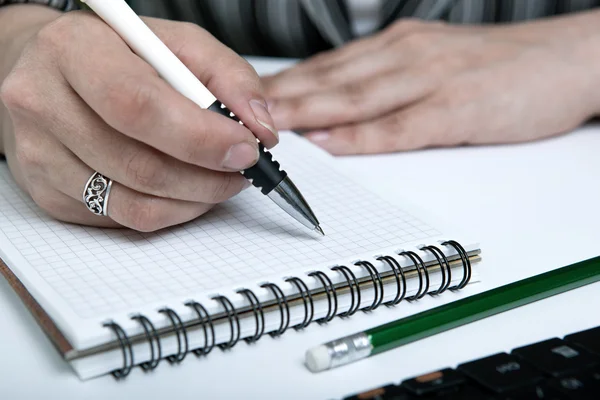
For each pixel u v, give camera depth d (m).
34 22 0.70
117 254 0.51
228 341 0.45
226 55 0.55
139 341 0.43
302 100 0.81
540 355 0.42
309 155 0.73
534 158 0.78
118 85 0.46
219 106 0.51
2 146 0.67
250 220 0.58
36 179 0.54
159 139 0.47
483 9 1.20
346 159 0.79
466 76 0.84
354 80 0.88
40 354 0.45
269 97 0.86
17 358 0.44
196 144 0.47
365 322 0.48
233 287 0.46
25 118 0.53
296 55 1.26
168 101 0.46
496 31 0.95
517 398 0.38
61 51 0.50
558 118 0.83
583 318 0.48
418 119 0.80
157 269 0.49
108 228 0.56
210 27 1.27
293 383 0.42
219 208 0.60
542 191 0.70
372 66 0.89
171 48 0.55
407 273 0.50
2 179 0.66
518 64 0.85
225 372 0.43
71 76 0.48
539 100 0.81
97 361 0.42
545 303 0.50
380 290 0.49
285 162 0.71
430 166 0.76
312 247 0.52
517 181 0.72
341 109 0.81
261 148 0.52
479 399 0.38
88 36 0.49
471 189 0.70
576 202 0.67
